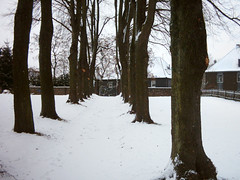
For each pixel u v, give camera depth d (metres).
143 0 9.93
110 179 4.36
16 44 6.43
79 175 4.53
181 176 3.58
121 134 8.00
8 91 25.92
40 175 4.36
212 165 3.79
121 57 20.16
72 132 8.31
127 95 20.75
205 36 3.64
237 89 43.00
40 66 9.75
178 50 3.70
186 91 3.65
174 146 3.85
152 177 4.04
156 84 50.59
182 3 3.60
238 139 7.24
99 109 16.88
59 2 17.52
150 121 9.63
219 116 12.74
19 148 5.30
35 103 13.16
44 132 7.25
